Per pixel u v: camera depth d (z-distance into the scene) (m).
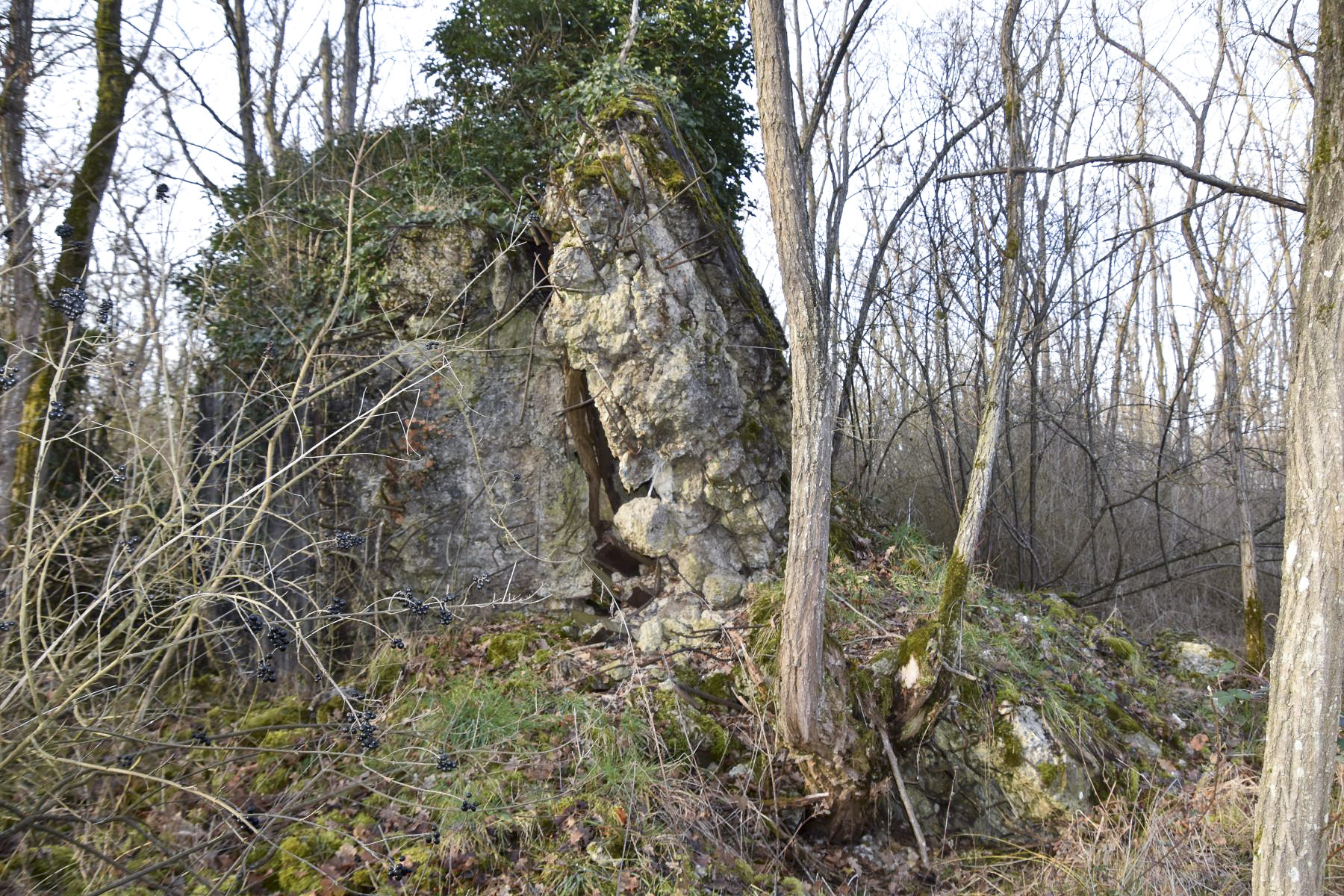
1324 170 3.18
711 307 7.00
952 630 5.45
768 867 4.91
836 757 5.08
